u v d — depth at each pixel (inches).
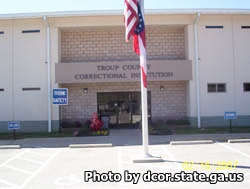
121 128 892.0
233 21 848.3
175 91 899.4
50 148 562.9
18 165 420.8
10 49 842.2
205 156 449.7
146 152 435.8
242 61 847.1
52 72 832.3
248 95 845.8
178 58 898.7
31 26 842.8
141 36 436.5
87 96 900.6
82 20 839.7
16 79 838.5
